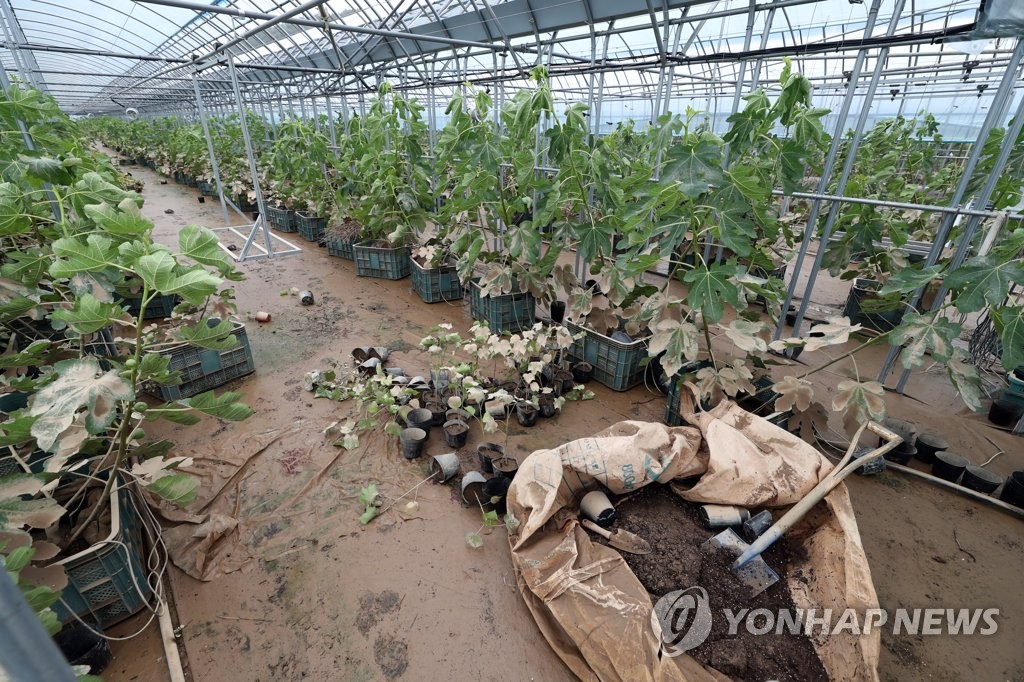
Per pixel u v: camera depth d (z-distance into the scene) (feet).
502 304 14.30
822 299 18.83
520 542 6.96
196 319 11.86
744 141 10.30
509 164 14.07
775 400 9.05
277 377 12.26
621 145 22.18
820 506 7.11
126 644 6.18
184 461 6.43
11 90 9.23
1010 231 9.07
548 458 7.56
